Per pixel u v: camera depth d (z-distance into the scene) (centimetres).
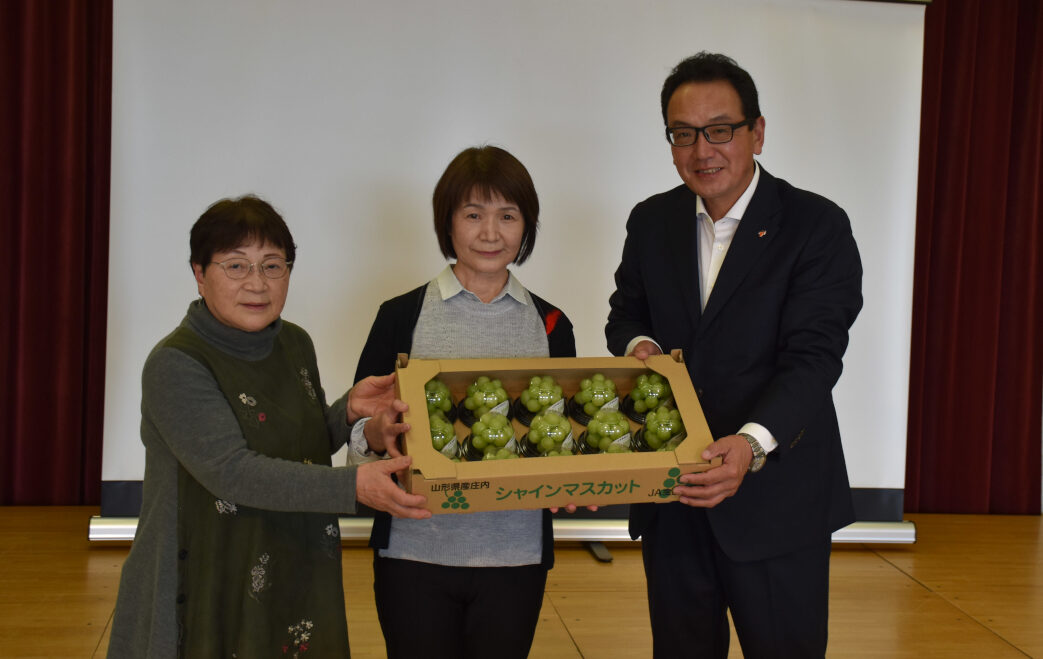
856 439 358
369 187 335
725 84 180
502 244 174
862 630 289
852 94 346
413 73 334
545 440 165
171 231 328
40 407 381
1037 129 402
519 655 178
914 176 350
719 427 188
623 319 219
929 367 412
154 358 149
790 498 186
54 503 386
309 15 328
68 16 364
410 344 181
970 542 379
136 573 151
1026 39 401
